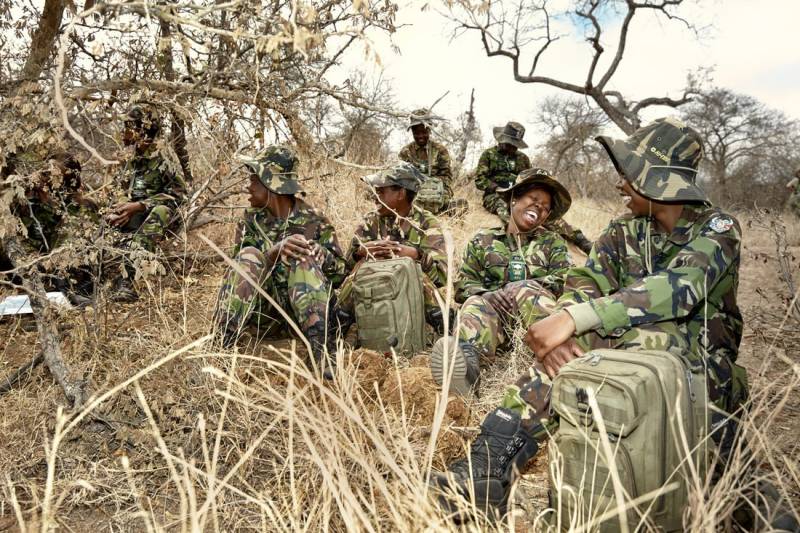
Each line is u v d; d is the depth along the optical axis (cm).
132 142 296
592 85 1883
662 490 154
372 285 338
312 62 258
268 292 368
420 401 276
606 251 250
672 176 224
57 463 231
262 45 162
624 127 1909
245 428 246
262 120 271
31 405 262
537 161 2514
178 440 239
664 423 174
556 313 212
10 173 253
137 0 164
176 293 428
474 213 823
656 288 206
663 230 239
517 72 1817
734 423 215
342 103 259
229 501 215
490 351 333
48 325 263
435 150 755
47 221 375
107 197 297
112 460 235
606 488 174
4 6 272
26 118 235
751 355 366
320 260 355
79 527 207
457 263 486
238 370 288
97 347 287
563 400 182
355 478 212
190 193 433
